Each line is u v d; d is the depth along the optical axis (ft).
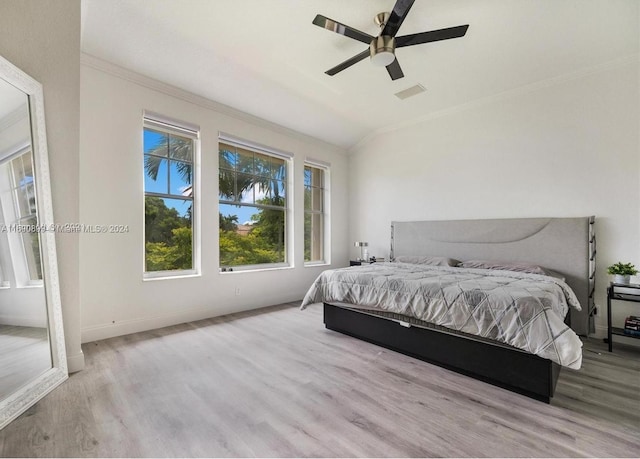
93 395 6.10
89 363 7.59
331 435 4.90
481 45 8.91
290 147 15.26
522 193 11.69
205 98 11.83
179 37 8.79
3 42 5.75
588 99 10.28
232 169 13.33
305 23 8.11
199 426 5.11
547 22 7.91
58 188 6.82
